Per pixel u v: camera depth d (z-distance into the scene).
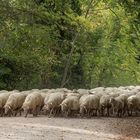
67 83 47.69
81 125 24.11
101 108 28.19
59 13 45.66
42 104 27.39
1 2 41.41
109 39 53.28
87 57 50.28
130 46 52.44
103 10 51.56
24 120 24.89
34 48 41.44
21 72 41.03
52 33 44.44
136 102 29.20
